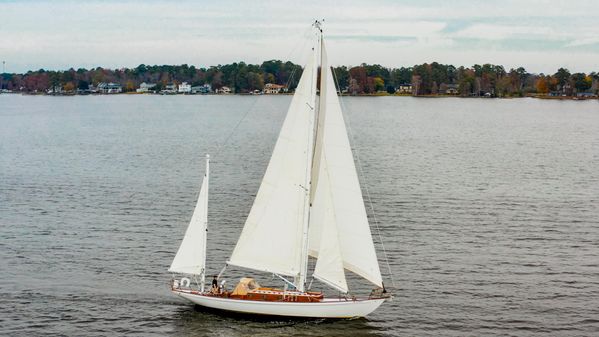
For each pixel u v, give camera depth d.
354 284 67.12
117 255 75.06
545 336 55.56
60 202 102.12
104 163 146.38
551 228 88.06
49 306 60.44
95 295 63.12
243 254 59.53
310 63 55.66
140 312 59.50
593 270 71.25
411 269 71.25
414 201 103.88
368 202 102.69
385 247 78.88
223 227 87.06
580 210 98.38
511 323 57.97
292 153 57.00
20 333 55.03
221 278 68.19
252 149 171.88
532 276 69.31
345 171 55.97
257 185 116.38
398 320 58.44
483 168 139.50
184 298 60.97
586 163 148.00
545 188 115.88
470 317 59.09
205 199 59.50
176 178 124.81
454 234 84.75
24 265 71.19
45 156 158.75
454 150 173.25
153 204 100.94
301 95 56.25
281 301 57.34
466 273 70.12
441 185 117.94
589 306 61.50
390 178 125.38
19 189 112.88
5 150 171.25
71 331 55.66
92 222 89.56
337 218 56.84
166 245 79.12
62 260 73.00
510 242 81.38
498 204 102.12
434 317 59.09
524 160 153.25
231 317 58.44
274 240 58.34
